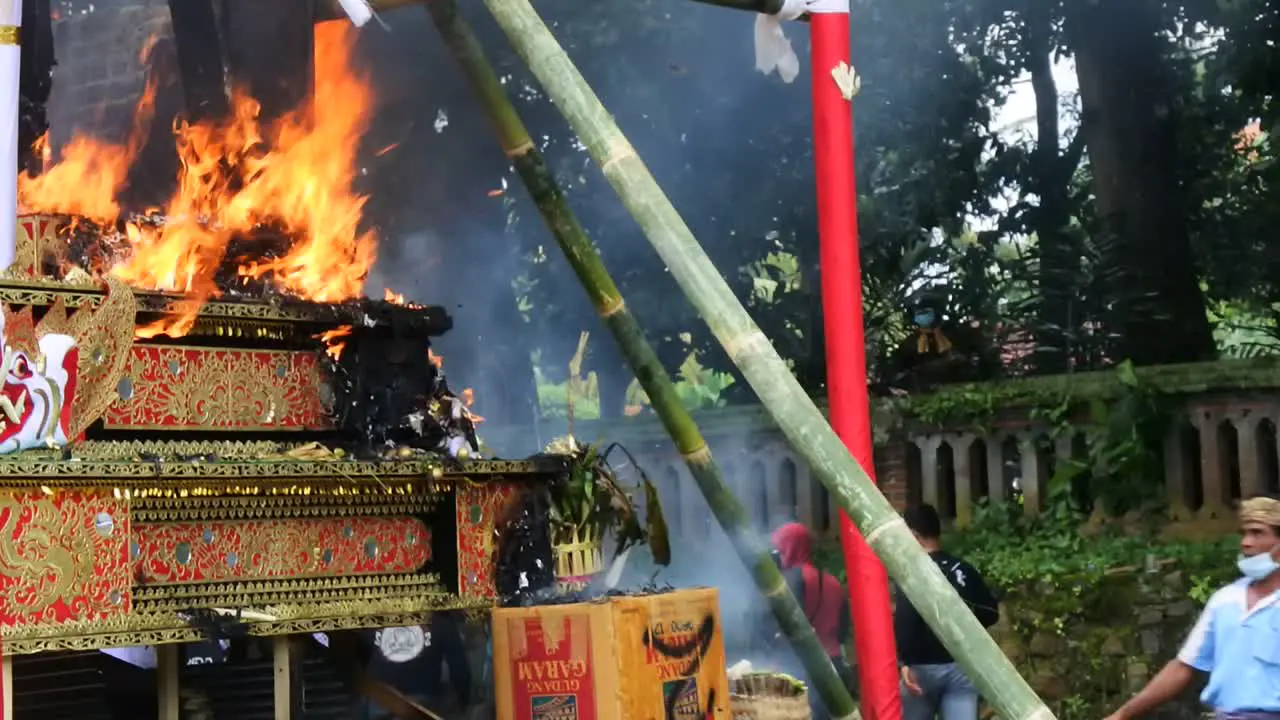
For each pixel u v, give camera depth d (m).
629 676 4.86
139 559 4.64
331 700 5.52
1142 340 11.06
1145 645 8.31
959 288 11.59
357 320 5.25
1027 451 9.58
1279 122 10.87
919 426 9.87
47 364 4.47
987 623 6.84
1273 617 5.19
